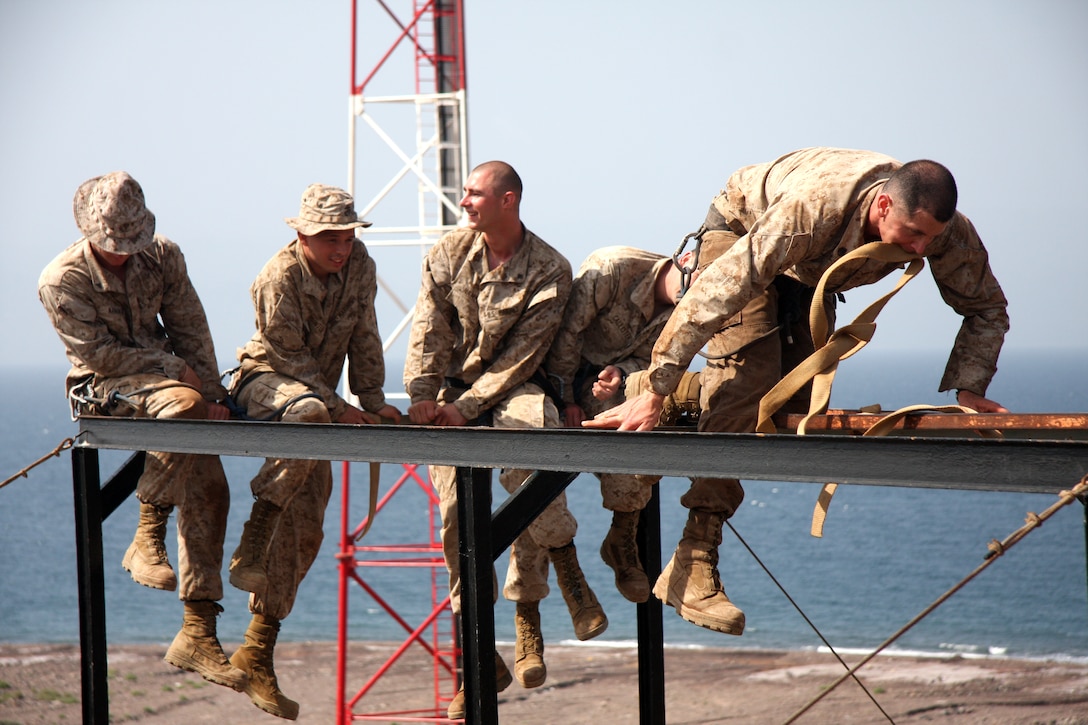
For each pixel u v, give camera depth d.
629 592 5.50
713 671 36.66
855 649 40.69
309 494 5.63
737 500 4.33
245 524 5.19
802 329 4.61
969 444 3.21
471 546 4.13
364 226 5.15
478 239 5.36
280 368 5.30
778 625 45.53
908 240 3.71
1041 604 47.69
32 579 60.91
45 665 42.06
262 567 5.14
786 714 30.78
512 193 5.18
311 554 5.68
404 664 39.06
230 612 49.69
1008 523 66.88
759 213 4.25
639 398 3.98
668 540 63.59
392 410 5.61
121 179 4.99
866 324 3.81
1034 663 37.34
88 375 5.20
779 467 3.52
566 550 5.44
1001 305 4.25
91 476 5.06
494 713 4.13
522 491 4.14
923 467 3.28
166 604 52.69
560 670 35.72
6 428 155.00
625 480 5.33
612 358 5.36
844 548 62.34
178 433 4.73
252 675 5.46
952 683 33.88
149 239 5.09
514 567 5.55
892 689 33.25
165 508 5.30
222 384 5.53
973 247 4.11
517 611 5.64
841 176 3.82
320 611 50.41
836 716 30.48
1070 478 3.07
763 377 4.36
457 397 5.55
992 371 4.25
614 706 31.22
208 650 5.34
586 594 5.43
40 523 78.25
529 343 5.28
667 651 40.16
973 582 52.75
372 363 5.61
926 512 72.44
